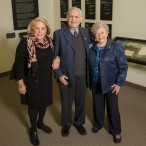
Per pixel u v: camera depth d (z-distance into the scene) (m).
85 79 2.26
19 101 3.29
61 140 2.38
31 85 2.07
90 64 2.12
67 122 2.46
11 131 2.55
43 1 4.59
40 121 2.49
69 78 2.18
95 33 1.97
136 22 3.47
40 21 1.97
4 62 4.34
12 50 4.39
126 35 3.66
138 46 3.38
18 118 2.82
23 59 1.99
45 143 2.33
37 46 2.00
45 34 2.05
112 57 2.00
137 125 2.62
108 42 2.01
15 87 3.81
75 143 2.33
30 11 4.41
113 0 3.68
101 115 2.38
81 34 2.12
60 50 2.13
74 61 2.13
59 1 4.59
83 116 2.49
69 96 2.32
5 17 4.12
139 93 3.52
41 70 2.07
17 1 4.17
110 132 2.39
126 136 2.42
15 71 2.02
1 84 3.94
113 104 2.16
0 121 2.76
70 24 2.05
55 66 2.10
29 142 2.35
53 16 4.82
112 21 3.80
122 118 2.77
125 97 3.37
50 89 2.23
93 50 2.08
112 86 2.10
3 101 3.29
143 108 3.03
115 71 2.07
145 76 3.61
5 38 4.22
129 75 3.83
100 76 2.05
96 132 2.48
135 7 3.42
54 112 2.96
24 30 4.43
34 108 2.16
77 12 2.01
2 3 4.02
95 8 3.98
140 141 2.34
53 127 2.62
